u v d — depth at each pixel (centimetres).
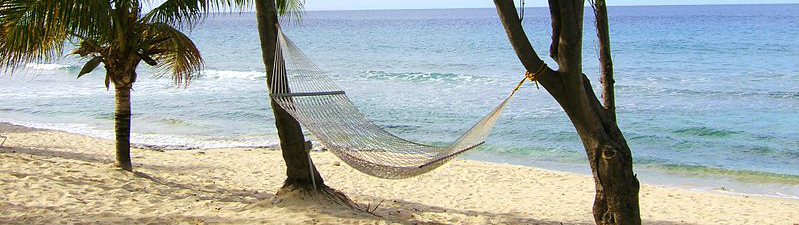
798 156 1412
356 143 618
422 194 998
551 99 2066
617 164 542
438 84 2511
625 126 1719
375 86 2497
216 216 670
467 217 767
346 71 3053
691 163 1358
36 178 795
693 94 2225
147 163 1143
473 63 3450
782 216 918
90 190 764
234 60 3866
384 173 595
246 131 1695
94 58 861
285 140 714
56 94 2306
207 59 3925
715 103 2047
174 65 941
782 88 2330
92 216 651
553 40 527
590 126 540
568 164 1377
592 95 541
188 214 679
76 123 1778
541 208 919
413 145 667
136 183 840
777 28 6412
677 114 1869
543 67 525
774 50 3875
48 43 788
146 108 2014
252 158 1277
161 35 865
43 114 1920
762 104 2017
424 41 5334
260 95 2281
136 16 850
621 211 548
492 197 994
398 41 5422
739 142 1538
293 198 709
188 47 869
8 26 725
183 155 1290
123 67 879
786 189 1155
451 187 1063
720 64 3189
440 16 16500
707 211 942
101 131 1662
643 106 2006
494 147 1505
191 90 2400
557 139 1574
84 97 2230
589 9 14225
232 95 2280
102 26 781
